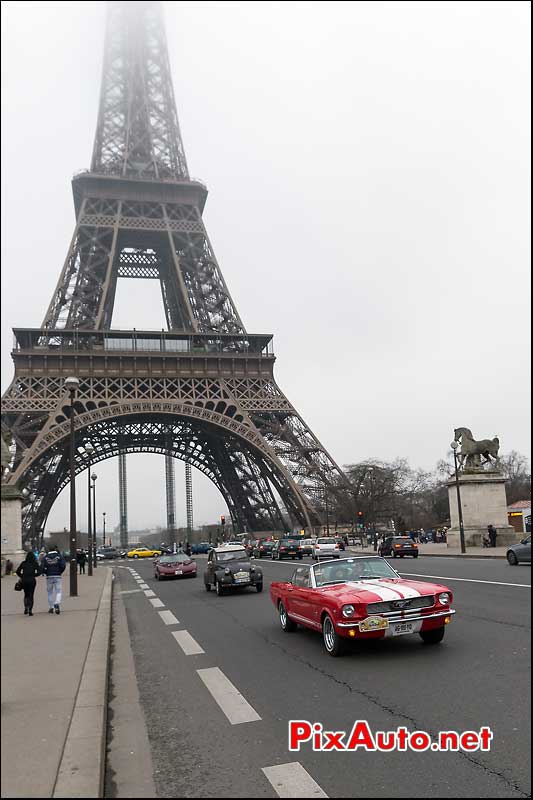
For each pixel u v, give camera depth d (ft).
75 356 232.94
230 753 24.17
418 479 467.93
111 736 26.96
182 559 136.26
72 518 91.56
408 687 31.50
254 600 78.79
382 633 38.24
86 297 254.47
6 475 195.42
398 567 112.47
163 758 24.08
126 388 238.68
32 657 41.29
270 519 285.84
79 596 89.40
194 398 237.86
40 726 25.66
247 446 242.78
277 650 44.19
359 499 310.86
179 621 63.31
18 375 226.99
